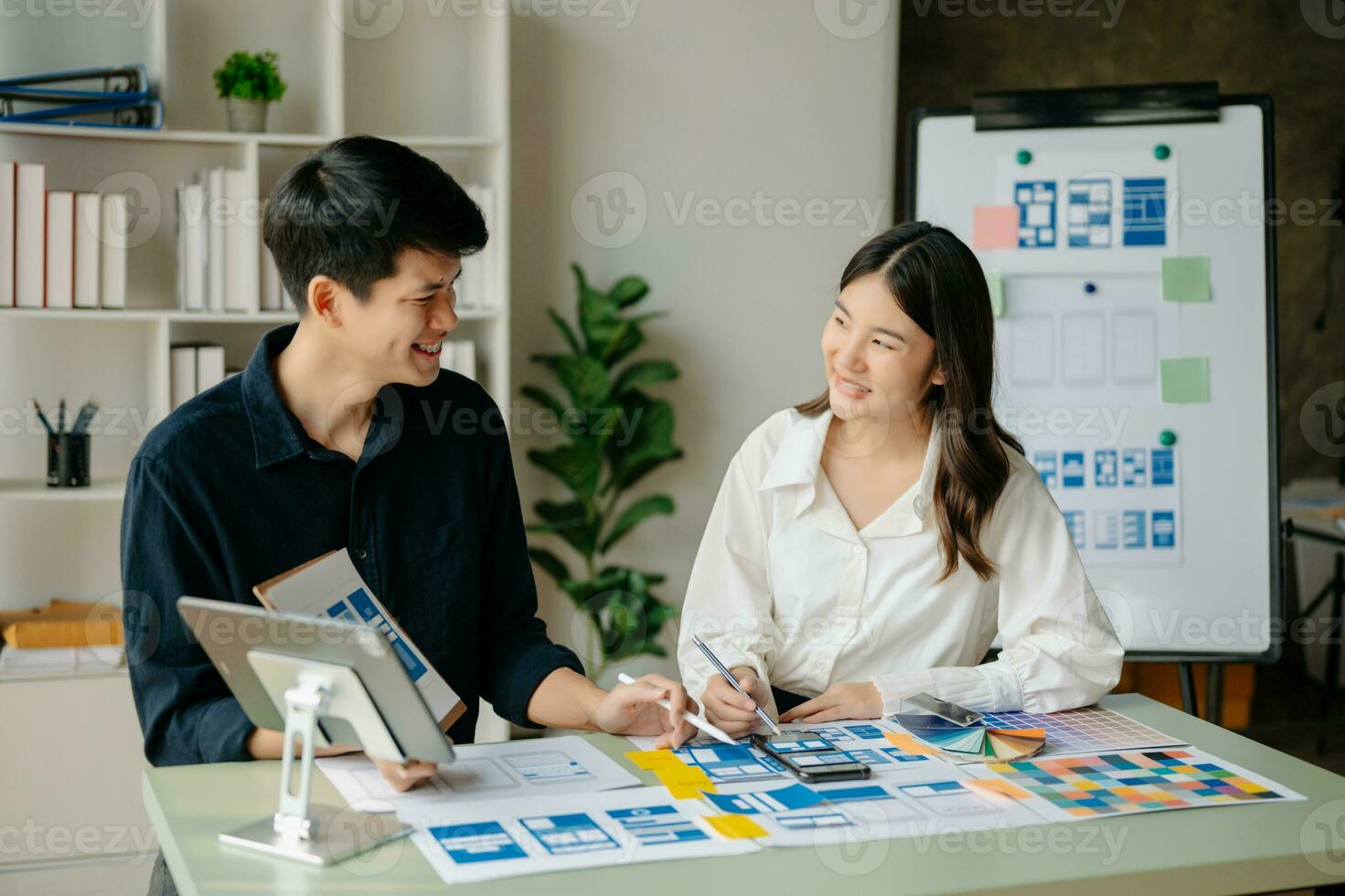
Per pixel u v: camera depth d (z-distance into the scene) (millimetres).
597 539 3650
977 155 2943
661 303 3705
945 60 4730
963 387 1772
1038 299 2906
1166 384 2871
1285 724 3840
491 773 1384
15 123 2865
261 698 1256
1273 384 2855
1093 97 2908
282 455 1537
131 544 1494
